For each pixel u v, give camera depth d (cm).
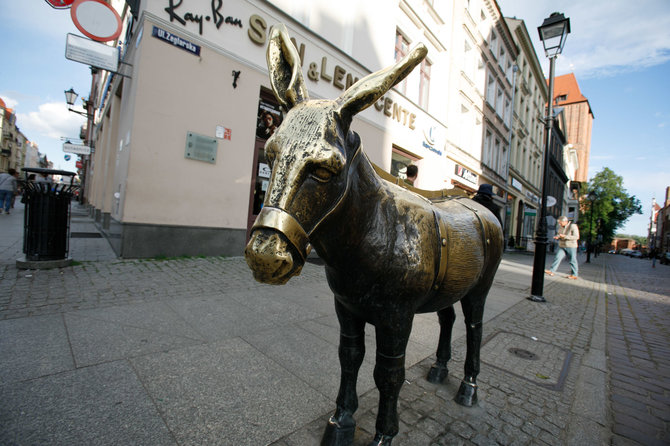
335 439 154
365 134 891
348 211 108
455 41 1320
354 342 156
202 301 363
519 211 2427
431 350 297
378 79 99
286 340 282
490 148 1792
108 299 340
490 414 202
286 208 87
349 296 128
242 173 629
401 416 192
